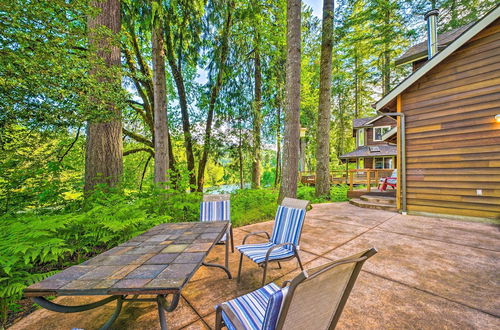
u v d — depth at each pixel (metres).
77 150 6.68
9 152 3.63
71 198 4.30
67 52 2.98
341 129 25.53
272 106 12.47
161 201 4.70
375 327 1.71
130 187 5.09
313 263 2.92
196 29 8.22
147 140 10.14
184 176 5.99
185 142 10.66
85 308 1.45
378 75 20.27
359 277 2.50
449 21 13.44
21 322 1.86
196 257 1.68
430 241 3.69
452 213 5.22
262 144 12.17
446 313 1.86
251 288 2.33
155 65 6.61
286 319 0.90
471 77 4.93
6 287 1.85
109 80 4.11
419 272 2.60
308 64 19.03
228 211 3.59
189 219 4.89
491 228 4.36
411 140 5.93
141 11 6.36
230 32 9.98
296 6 6.07
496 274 2.52
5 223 2.76
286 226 2.63
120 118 4.77
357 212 6.30
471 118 4.93
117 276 1.36
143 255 1.74
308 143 22.23
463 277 2.46
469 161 4.97
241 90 10.95
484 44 4.75
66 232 2.94
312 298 0.98
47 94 3.03
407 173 6.00
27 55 2.61
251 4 9.47
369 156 15.98
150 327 1.77
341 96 24.77
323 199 9.11
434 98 5.48
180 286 1.22
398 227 4.61
